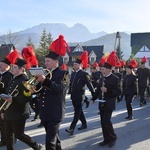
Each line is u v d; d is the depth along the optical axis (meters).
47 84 4.55
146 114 11.02
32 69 4.49
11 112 5.24
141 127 8.68
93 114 10.99
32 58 6.07
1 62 6.32
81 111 7.98
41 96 5.00
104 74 6.62
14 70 5.32
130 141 7.13
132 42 61.00
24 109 5.29
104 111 6.60
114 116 10.45
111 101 6.52
